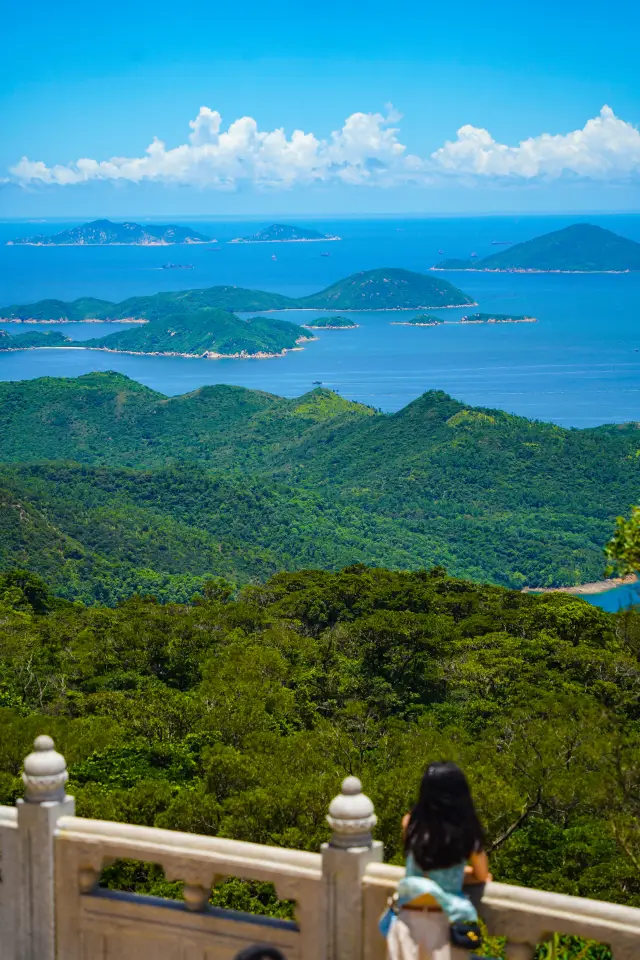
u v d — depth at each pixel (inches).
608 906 196.9
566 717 933.8
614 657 1888.5
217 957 227.0
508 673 2010.3
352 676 2085.4
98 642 2372.0
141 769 1137.4
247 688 1759.4
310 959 217.5
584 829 765.3
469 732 1631.4
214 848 224.7
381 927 205.5
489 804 778.8
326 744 1222.9
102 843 234.2
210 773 1031.6
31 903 241.8
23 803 240.2
